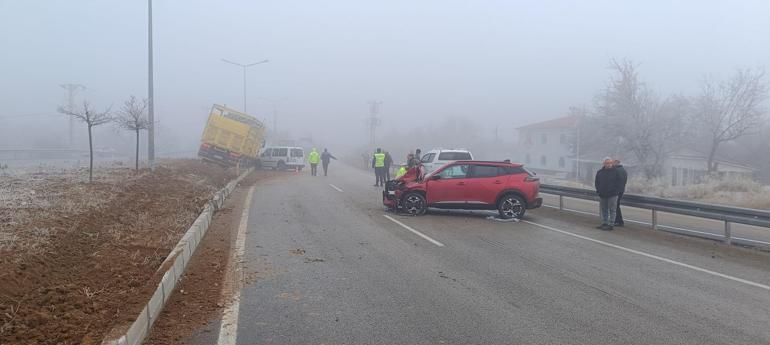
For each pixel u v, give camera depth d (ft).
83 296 19.03
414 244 32.73
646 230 40.14
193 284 22.82
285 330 17.47
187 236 28.43
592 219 45.93
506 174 45.52
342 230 37.45
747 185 73.46
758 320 19.11
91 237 27.48
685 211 37.35
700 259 29.86
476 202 45.14
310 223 40.34
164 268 21.81
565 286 23.34
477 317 18.99
